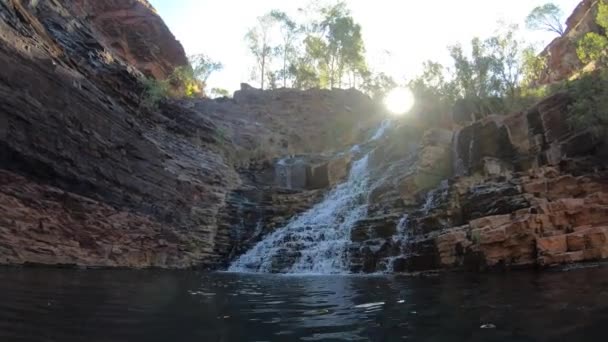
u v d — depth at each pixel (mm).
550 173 13859
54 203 12828
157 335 4254
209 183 21625
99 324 4590
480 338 4191
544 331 4375
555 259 10961
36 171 12523
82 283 8320
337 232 16875
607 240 11297
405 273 12594
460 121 24625
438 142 20438
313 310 5898
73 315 4965
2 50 11906
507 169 16391
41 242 12164
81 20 21922
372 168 23828
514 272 10625
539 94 24047
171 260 16266
